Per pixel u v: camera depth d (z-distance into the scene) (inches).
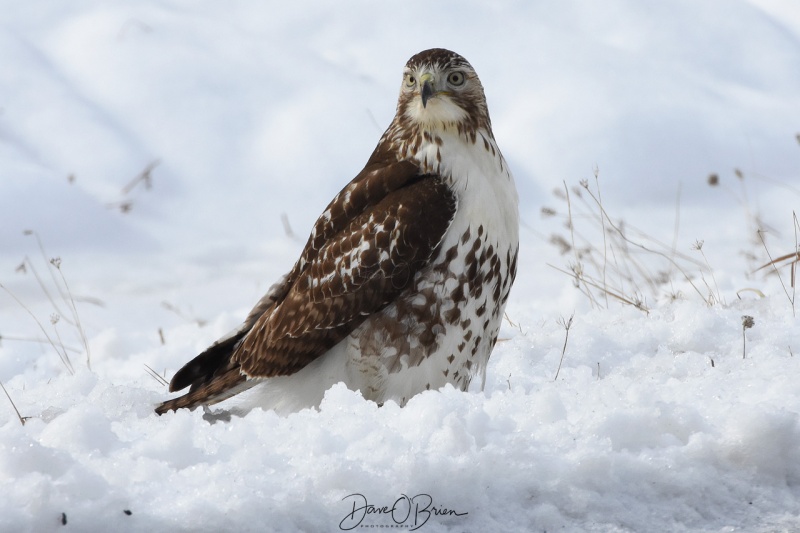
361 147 1007.0
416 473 244.4
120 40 1123.3
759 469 258.1
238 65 1098.7
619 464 253.1
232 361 363.6
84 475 235.6
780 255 658.8
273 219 919.0
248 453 255.9
